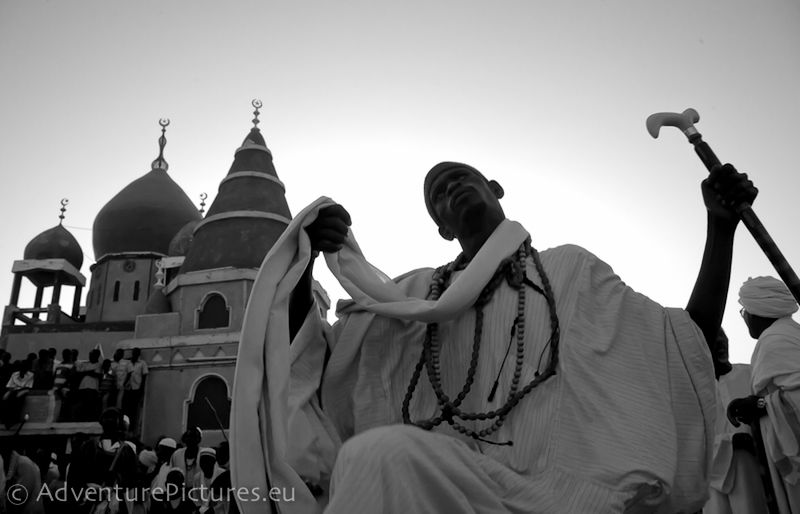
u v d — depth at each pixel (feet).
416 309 9.20
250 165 88.89
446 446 6.80
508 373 9.00
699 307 9.26
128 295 105.91
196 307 78.74
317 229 9.40
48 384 70.03
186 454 33.81
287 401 8.41
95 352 72.38
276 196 87.66
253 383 8.31
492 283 9.60
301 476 8.39
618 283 9.71
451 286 9.29
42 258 110.01
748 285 18.69
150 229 109.81
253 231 83.10
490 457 8.31
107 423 32.32
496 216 10.36
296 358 9.42
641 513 7.91
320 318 9.86
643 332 9.15
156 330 78.28
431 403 9.48
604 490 7.75
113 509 29.53
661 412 8.48
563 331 9.03
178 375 75.05
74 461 30.32
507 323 9.29
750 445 18.97
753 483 18.81
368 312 9.93
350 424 9.51
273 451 8.04
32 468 34.76
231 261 81.05
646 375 8.79
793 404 16.34
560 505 7.70
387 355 9.74
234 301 78.28
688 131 9.65
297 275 8.96
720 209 9.17
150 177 116.37
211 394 74.43
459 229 10.43
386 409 9.39
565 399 8.53
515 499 7.25
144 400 74.33
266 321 8.59
